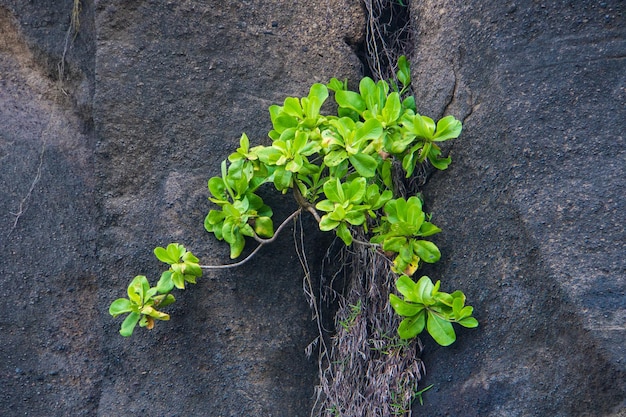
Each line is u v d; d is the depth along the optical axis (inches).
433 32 152.5
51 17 152.5
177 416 151.1
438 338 143.5
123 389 151.3
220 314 152.6
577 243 139.5
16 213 149.3
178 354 151.8
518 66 143.8
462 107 148.2
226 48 152.9
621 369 135.9
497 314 145.3
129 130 150.6
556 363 140.5
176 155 151.8
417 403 151.1
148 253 151.2
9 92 151.9
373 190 146.6
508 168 143.7
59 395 150.5
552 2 142.8
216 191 148.9
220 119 152.6
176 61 151.5
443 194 150.5
